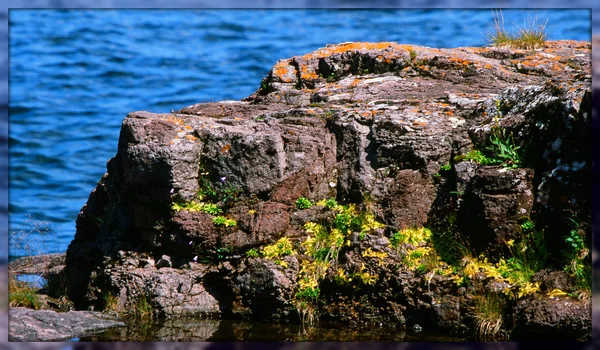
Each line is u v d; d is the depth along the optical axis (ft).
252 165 67.41
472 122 68.85
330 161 69.26
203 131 68.69
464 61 81.51
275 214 66.95
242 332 61.67
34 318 62.90
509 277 60.18
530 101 66.13
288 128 70.03
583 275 57.82
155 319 64.44
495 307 59.00
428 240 64.75
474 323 59.06
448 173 67.00
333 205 67.77
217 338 60.59
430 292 61.16
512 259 61.00
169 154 66.59
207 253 66.80
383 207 66.69
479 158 65.87
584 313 55.52
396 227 65.46
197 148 67.92
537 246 61.11
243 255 66.33
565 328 55.67
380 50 85.51
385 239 64.39
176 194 67.10
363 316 62.69
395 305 62.03
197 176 68.03
